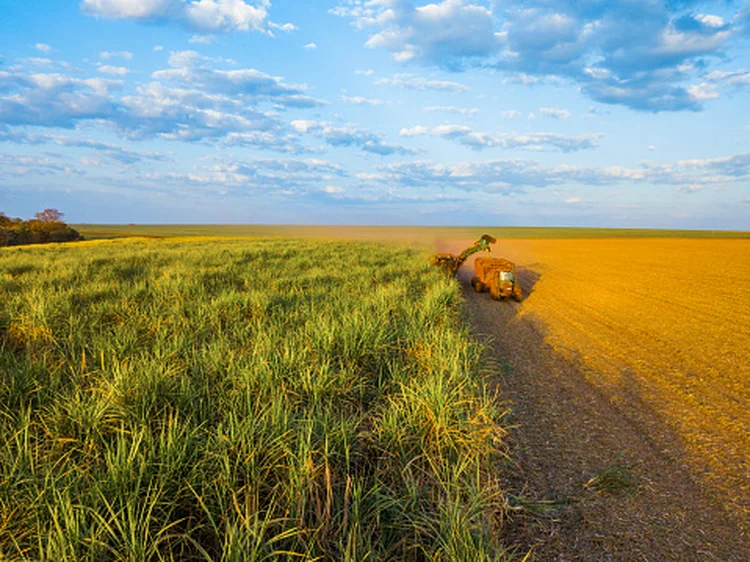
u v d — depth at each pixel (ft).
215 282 44.32
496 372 23.36
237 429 12.36
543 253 133.80
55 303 29.60
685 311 41.88
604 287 58.85
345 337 21.48
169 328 25.84
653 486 13.32
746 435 16.65
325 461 11.48
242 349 21.53
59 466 11.80
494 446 15.08
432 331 24.81
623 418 18.16
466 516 10.28
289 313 29.58
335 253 82.99
